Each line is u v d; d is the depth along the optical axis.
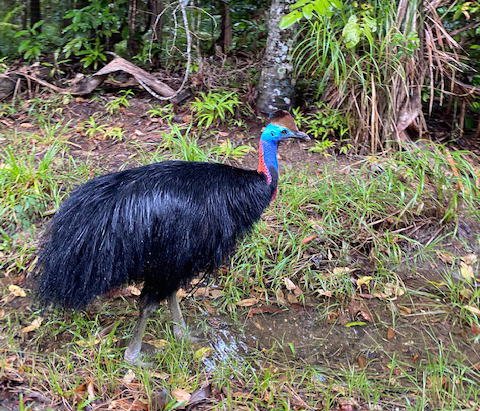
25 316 3.58
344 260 4.14
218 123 5.50
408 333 3.70
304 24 5.27
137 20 6.48
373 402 3.11
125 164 4.77
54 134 5.24
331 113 5.33
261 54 6.43
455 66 5.49
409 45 4.91
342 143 5.31
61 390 2.97
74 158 4.90
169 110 5.57
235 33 6.87
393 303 3.89
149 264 3.02
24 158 4.73
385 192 4.54
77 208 3.05
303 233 4.22
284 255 4.16
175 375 3.20
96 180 3.17
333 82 5.32
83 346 3.33
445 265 4.23
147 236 2.95
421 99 5.53
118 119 5.56
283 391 3.15
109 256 2.93
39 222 4.25
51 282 2.99
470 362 3.50
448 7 5.77
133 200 2.97
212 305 3.82
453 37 5.80
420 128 5.24
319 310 3.83
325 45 5.00
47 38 6.42
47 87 5.82
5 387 3.00
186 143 4.94
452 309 3.88
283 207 4.44
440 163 4.78
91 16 6.18
